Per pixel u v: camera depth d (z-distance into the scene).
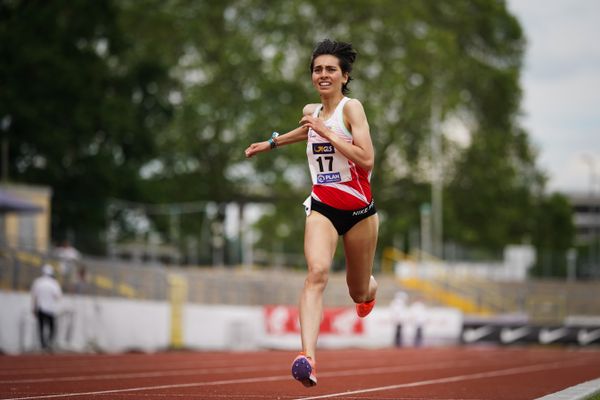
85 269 69.44
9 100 107.50
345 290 124.31
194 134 150.25
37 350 59.44
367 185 18.98
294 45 152.75
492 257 150.75
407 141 154.12
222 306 86.12
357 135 18.48
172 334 73.44
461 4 165.75
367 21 153.62
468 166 161.62
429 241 154.38
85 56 117.25
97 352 61.69
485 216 162.75
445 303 128.62
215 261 126.50
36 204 83.06
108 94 122.94
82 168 116.19
